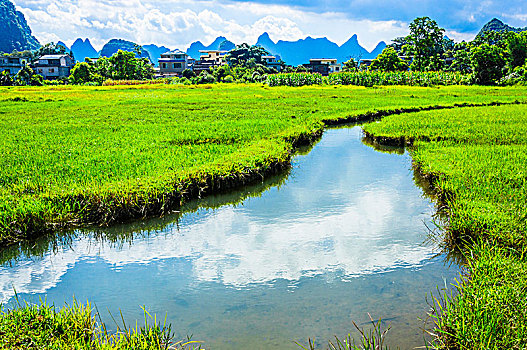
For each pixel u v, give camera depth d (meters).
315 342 4.43
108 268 6.41
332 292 5.49
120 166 10.55
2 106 30.34
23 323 4.18
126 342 4.06
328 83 65.69
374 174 12.05
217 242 7.36
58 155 12.11
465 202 7.45
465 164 10.40
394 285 5.64
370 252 6.75
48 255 6.97
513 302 4.27
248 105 30.61
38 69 98.50
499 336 3.83
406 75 61.78
